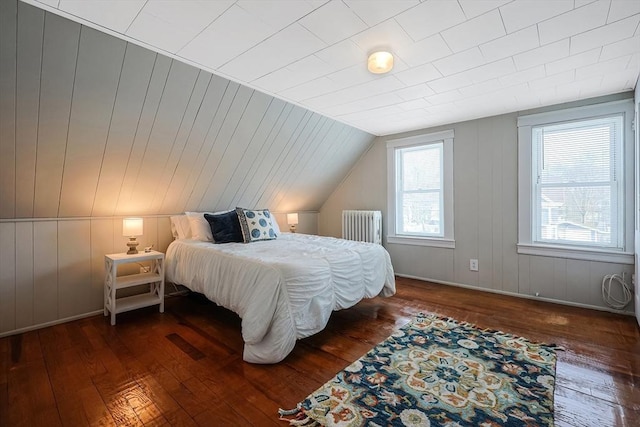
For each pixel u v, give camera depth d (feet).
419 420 4.45
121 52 6.21
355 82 8.00
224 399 4.99
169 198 10.31
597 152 9.07
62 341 7.18
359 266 8.32
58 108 6.48
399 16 5.18
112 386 5.34
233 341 7.16
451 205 11.84
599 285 9.02
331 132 12.04
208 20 5.30
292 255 7.69
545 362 6.07
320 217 16.66
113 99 6.92
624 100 8.50
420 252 12.79
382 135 13.78
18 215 7.73
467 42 6.00
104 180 8.45
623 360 6.13
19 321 7.81
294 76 7.64
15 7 4.93
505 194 10.62
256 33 5.71
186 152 9.24
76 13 5.13
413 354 6.44
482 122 11.04
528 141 10.11
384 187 13.87
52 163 7.32
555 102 9.45
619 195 8.73
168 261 9.91
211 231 10.17
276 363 6.11
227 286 7.40
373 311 9.10
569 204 9.56
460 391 5.15
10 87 5.77
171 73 7.08
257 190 12.71
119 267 9.57
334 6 4.92
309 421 4.46
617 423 4.41
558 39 5.87
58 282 8.43
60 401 4.92
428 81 7.89
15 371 5.82
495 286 10.93
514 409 4.70
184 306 9.71
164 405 4.84
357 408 4.73
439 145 12.35
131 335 7.52
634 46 6.12
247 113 9.20
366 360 6.20
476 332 7.53
